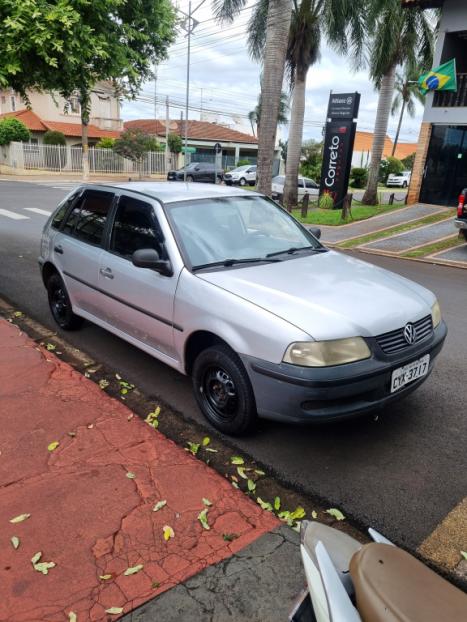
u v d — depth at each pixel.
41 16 5.74
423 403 4.22
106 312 4.68
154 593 2.30
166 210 4.09
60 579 2.36
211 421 3.72
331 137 19.38
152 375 4.64
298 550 2.56
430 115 17.06
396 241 12.82
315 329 3.02
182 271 3.74
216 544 2.59
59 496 2.91
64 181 30.98
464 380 4.68
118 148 35.84
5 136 34.47
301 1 18.39
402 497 3.05
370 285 3.67
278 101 12.73
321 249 4.57
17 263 9.10
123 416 3.81
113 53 6.88
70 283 5.18
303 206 17.27
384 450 3.52
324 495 3.05
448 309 7.04
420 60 19.06
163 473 3.14
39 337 5.52
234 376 3.38
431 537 2.72
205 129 52.84
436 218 15.40
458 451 3.53
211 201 4.39
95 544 2.57
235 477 3.18
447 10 15.97
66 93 7.45
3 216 15.33
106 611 2.21
